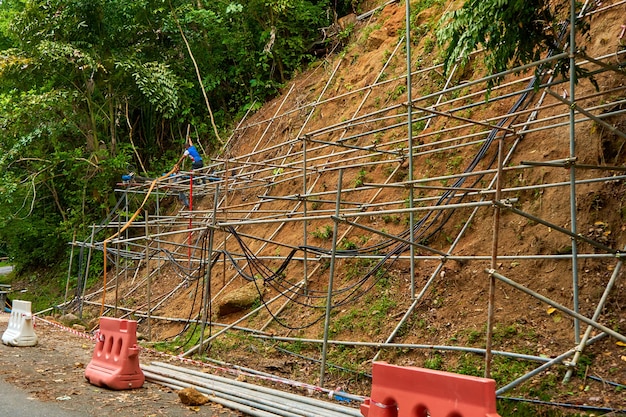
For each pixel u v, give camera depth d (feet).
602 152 25.90
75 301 53.57
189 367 29.48
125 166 58.65
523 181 28.30
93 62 54.54
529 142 29.53
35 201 63.77
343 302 29.63
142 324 42.32
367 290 30.14
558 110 29.14
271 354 30.17
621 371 19.58
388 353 26.03
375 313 28.68
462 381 14.10
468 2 22.90
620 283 22.20
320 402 21.66
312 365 27.81
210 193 48.93
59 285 62.59
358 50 51.31
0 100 55.77
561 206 26.16
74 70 56.49
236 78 62.85
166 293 45.88
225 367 29.22
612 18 29.66
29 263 71.00
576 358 20.24
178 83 60.18
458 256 26.58
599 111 26.81
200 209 54.49
